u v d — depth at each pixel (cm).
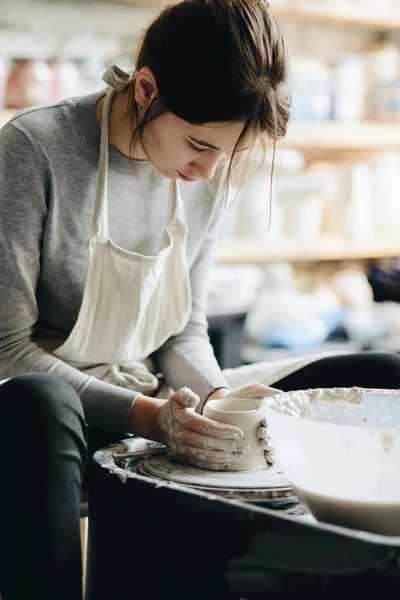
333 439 106
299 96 340
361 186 359
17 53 300
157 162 145
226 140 135
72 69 287
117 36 333
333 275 372
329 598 99
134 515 120
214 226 182
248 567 106
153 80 138
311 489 110
